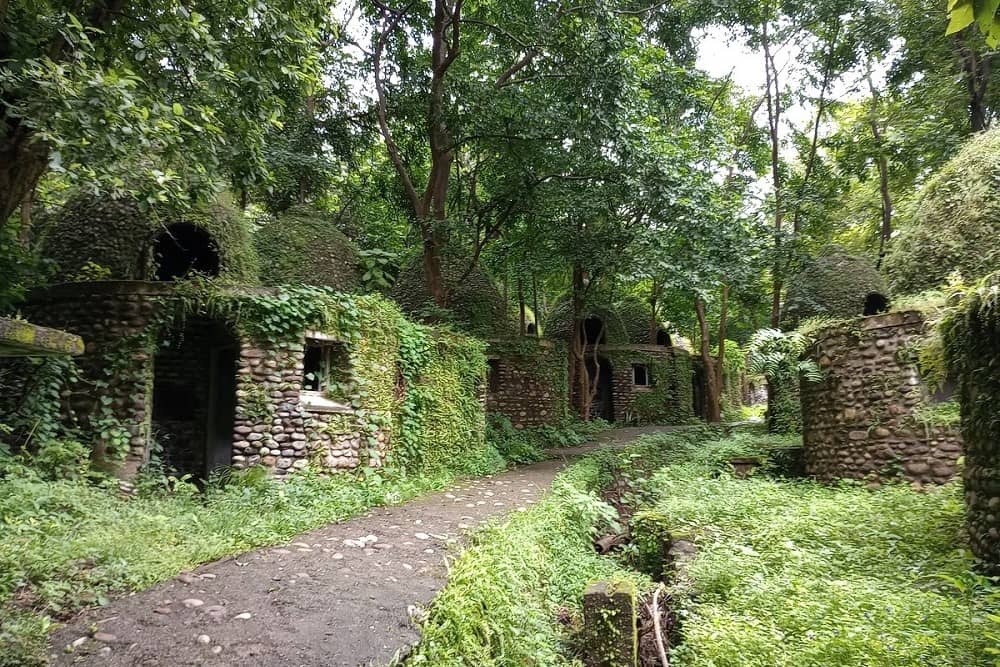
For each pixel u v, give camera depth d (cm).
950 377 623
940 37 1462
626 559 766
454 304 1794
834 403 980
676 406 2412
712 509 753
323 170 1502
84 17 630
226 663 344
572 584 619
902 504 698
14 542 472
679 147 1608
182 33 647
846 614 408
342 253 1285
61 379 827
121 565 473
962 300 546
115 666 336
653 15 1728
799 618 417
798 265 1476
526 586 516
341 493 801
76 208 990
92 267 912
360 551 578
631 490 1089
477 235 1614
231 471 825
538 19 1320
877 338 920
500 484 1062
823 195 1659
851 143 1692
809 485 973
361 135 1623
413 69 1494
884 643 359
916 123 1616
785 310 1403
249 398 848
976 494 530
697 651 416
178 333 1051
